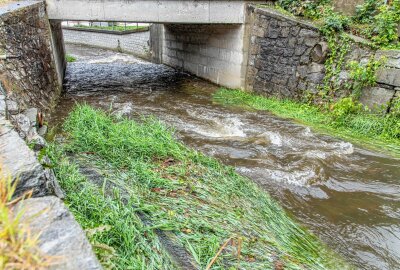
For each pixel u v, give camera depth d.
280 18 8.20
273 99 8.84
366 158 5.40
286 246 3.10
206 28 11.25
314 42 7.48
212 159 4.89
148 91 10.10
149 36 17.03
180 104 8.61
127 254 2.31
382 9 6.71
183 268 2.40
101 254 1.94
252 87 9.76
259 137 6.19
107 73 13.22
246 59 9.73
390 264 3.23
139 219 2.83
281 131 6.57
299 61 7.96
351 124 6.65
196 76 12.80
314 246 3.38
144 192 3.45
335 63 7.17
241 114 7.75
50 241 1.26
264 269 2.55
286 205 4.16
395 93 6.20
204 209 3.31
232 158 5.32
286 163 5.18
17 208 1.40
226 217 3.23
